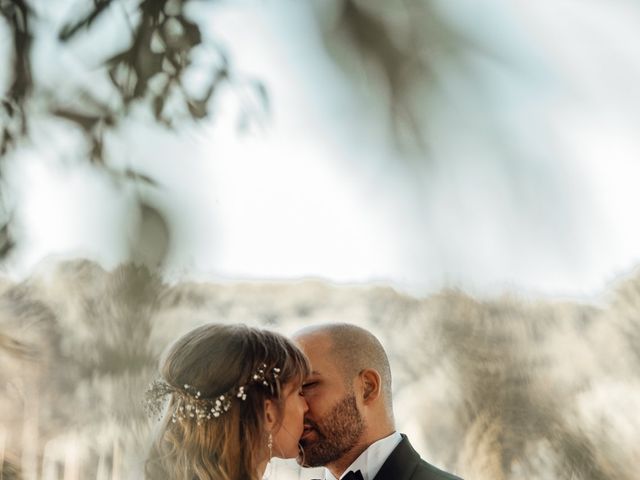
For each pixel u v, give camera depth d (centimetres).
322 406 189
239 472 154
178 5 132
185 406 156
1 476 234
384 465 188
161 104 131
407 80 101
